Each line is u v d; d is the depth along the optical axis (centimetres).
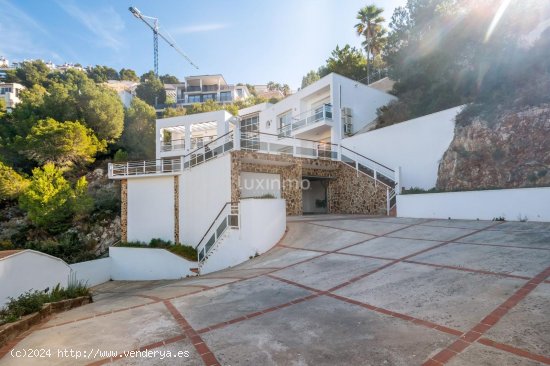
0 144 3075
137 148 3653
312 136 2388
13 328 403
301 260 758
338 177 1819
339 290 502
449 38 1730
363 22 3375
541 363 248
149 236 1694
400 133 1652
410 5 2233
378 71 3309
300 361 284
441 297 418
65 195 2222
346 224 1156
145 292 727
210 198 1443
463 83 1609
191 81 7019
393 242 812
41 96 4044
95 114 3431
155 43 6588
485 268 521
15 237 2230
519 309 352
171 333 375
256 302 477
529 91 1175
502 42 1402
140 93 6175
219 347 326
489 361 259
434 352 281
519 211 913
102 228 2245
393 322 357
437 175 1446
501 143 1172
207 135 2661
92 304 621
